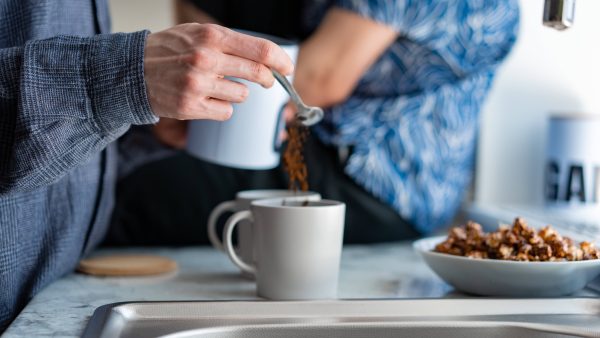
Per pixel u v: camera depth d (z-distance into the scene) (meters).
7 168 1.10
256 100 1.32
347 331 1.09
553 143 1.65
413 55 1.62
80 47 1.07
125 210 1.57
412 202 1.61
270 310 1.11
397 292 1.25
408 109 1.61
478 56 1.64
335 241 1.19
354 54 1.60
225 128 1.33
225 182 1.58
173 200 1.57
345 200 1.59
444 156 1.63
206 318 1.10
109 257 1.44
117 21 1.77
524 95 1.79
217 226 1.59
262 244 1.20
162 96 1.05
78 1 1.29
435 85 1.63
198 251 1.57
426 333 1.09
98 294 1.24
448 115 1.63
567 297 1.16
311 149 1.60
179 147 1.59
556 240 1.21
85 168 1.32
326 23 1.61
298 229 1.17
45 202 1.24
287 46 1.31
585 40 1.76
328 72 1.61
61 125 1.06
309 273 1.18
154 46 1.06
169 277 1.34
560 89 1.78
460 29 1.60
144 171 1.57
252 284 1.29
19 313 1.20
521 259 1.18
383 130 1.60
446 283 1.27
